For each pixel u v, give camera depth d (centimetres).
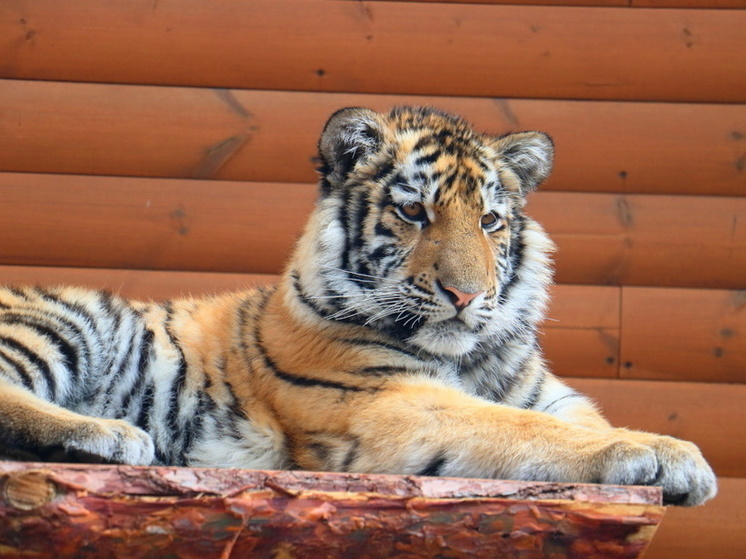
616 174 1005
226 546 515
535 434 630
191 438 742
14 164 989
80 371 725
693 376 987
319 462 693
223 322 783
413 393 686
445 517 518
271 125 998
